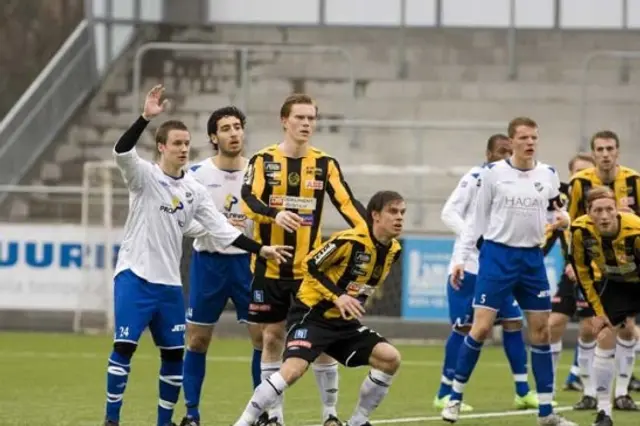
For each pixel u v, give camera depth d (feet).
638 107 214.48
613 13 225.35
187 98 218.79
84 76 218.38
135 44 225.56
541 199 94.63
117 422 82.69
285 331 87.20
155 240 82.79
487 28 226.79
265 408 79.56
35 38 224.53
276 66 223.71
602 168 106.22
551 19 226.58
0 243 178.50
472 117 214.69
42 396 112.57
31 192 188.14
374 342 81.00
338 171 87.45
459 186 105.50
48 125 209.46
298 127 85.97
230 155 92.32
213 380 127.03
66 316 182.70
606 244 90.07
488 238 95.91
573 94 218.18
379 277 80.94
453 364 105.50
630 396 116.67
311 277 79.36
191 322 91.50
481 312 95.91
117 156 80.84
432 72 222.69
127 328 81.92
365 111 216.13
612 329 92.27
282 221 82.38
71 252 178.81
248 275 91.50
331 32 228.22
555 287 166.20
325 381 87.30
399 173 177.68
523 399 107.24
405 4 227.40
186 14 229.04
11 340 169.17
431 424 96.22
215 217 84.12
